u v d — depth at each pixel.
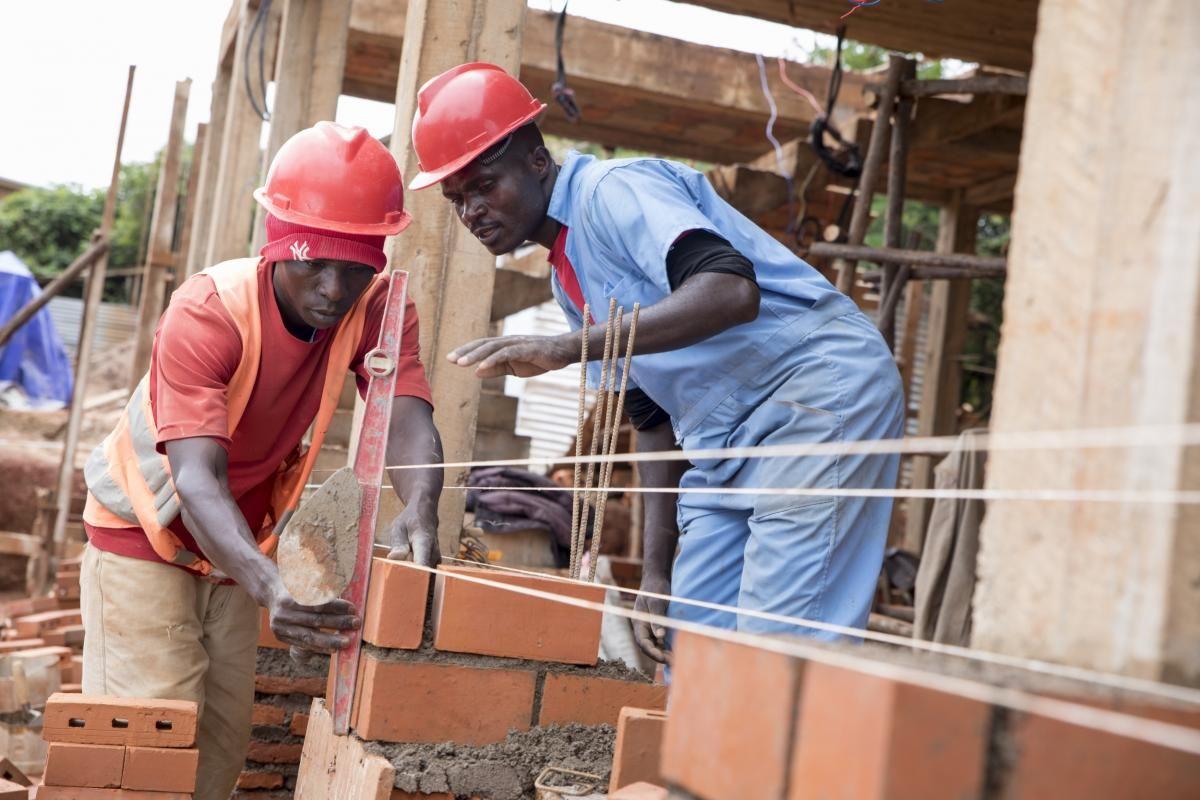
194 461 2.75
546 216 2.96
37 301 10.34
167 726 2.58
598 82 7.59
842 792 1.15
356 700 2.64
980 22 6.04
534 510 5.81
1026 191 1.39
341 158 2.88
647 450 3.38
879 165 6.28
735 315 2.53
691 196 2.89
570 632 2.70
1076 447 1.31
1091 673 1.25
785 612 2.82
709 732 1.39
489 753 2.56
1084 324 1.31
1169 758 1.15
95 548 3.17
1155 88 1.26
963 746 1.12
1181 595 1.22
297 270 2.89
